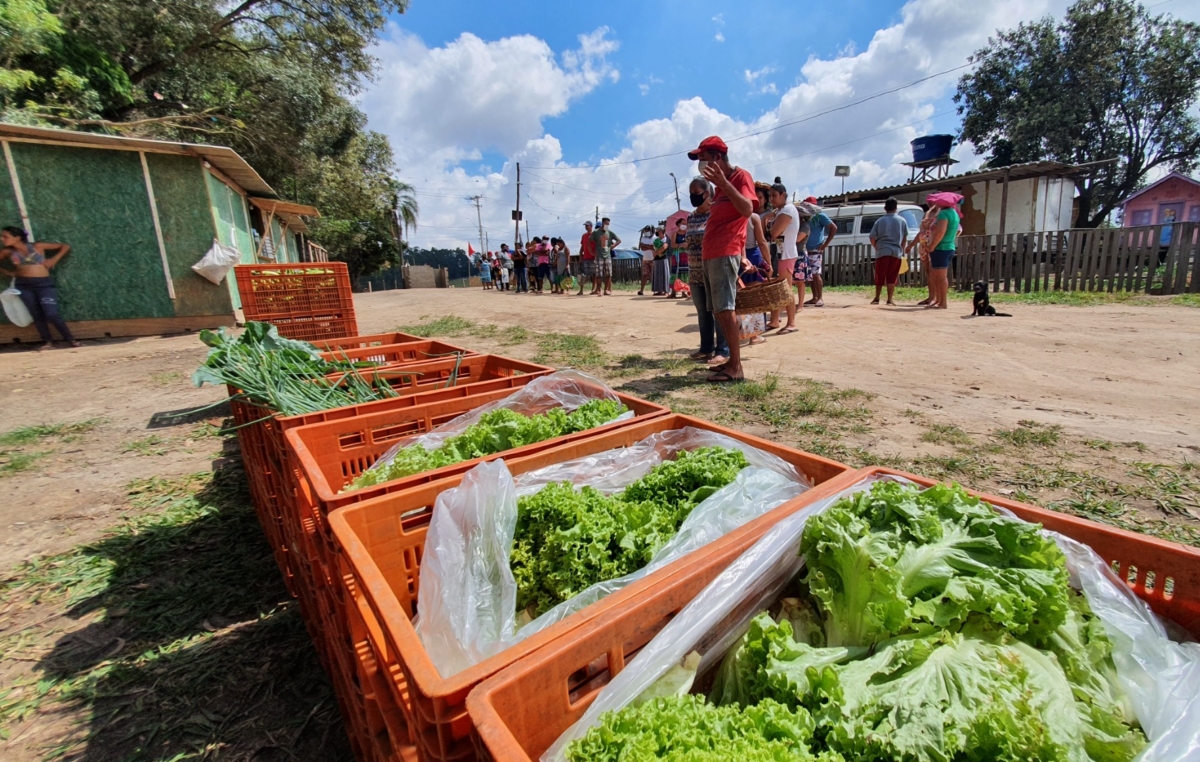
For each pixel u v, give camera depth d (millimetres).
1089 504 2752
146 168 10453
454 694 856
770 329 8203
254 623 2389
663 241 15797
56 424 5277
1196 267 9781
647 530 1619
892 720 945
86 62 13797
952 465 3260
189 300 11109
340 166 27969
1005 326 7719
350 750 1767
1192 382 4781
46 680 2094
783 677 1031
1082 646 1127
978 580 1150
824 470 1789
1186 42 23906
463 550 1451
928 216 9898
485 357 3836
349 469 2463
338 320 5277
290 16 19312
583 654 977
